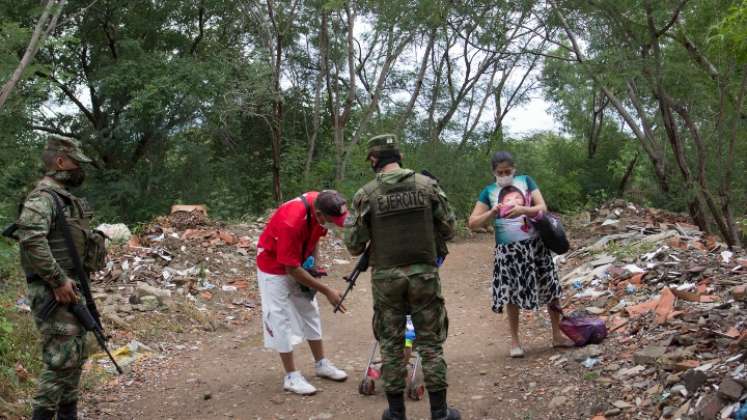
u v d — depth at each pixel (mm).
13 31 8289
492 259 10961
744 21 4387
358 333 6621
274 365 5594
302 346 6172
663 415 3559
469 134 20047
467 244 12961
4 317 5648
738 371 3582
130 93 17234
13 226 3605
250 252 10031
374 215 3895
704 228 9445
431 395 3891
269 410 4512
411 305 3910
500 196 5008
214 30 21047
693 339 4320
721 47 4664
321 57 19984
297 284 4887
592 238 10648
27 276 3721
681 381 3805
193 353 6035
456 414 3990
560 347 5191
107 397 4801
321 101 23109
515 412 4137
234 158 22281
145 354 5840
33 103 13398
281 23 19406
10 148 12953
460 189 17031
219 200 16594
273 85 18531
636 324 5070
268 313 4793
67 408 3916
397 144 4074
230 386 5047
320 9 18625
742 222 9531
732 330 4273
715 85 8477
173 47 20828
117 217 18344
